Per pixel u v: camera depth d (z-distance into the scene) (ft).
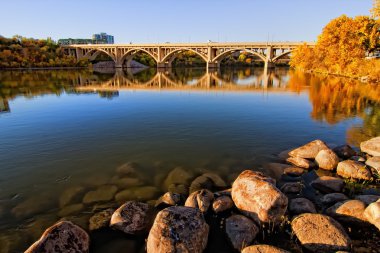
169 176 27.37
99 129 45.80
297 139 40.06
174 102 75.25
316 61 200.75
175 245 15.21
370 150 31.53
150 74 222.07
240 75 203.62
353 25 136.87
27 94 90.38
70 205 22.15
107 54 360.28
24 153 34.30
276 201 18.58
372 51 137.90
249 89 107.45
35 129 45.68
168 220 16.56
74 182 26.37
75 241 15.84
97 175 27.91
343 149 31.78
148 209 20.38
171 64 378.32
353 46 136.98
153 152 34.76
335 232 16.76
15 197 23.63
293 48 265.54
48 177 27.53
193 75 207.72
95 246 17.11
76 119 53.36
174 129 45.91
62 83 132.05
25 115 57.11
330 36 152.25
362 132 43.39
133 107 67.21
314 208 20.47
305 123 49.75
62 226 16.02
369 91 89.81
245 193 20.21
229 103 73.36
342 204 19.86
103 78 170.19
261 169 29.09
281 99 79.66
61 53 318.65
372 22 130.11
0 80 143.33
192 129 45.91
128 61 357.82
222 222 19.39
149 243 15.79
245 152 34.60
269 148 36.11
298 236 17.22
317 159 29.19
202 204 20.33
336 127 46.68
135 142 38.86
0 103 73.05
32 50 278.05
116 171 28.91
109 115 57.36
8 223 19.81
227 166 30.07
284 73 222.48
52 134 42.73
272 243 17.38
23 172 28.76
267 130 45.11
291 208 20.63
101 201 22.70
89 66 333.01
